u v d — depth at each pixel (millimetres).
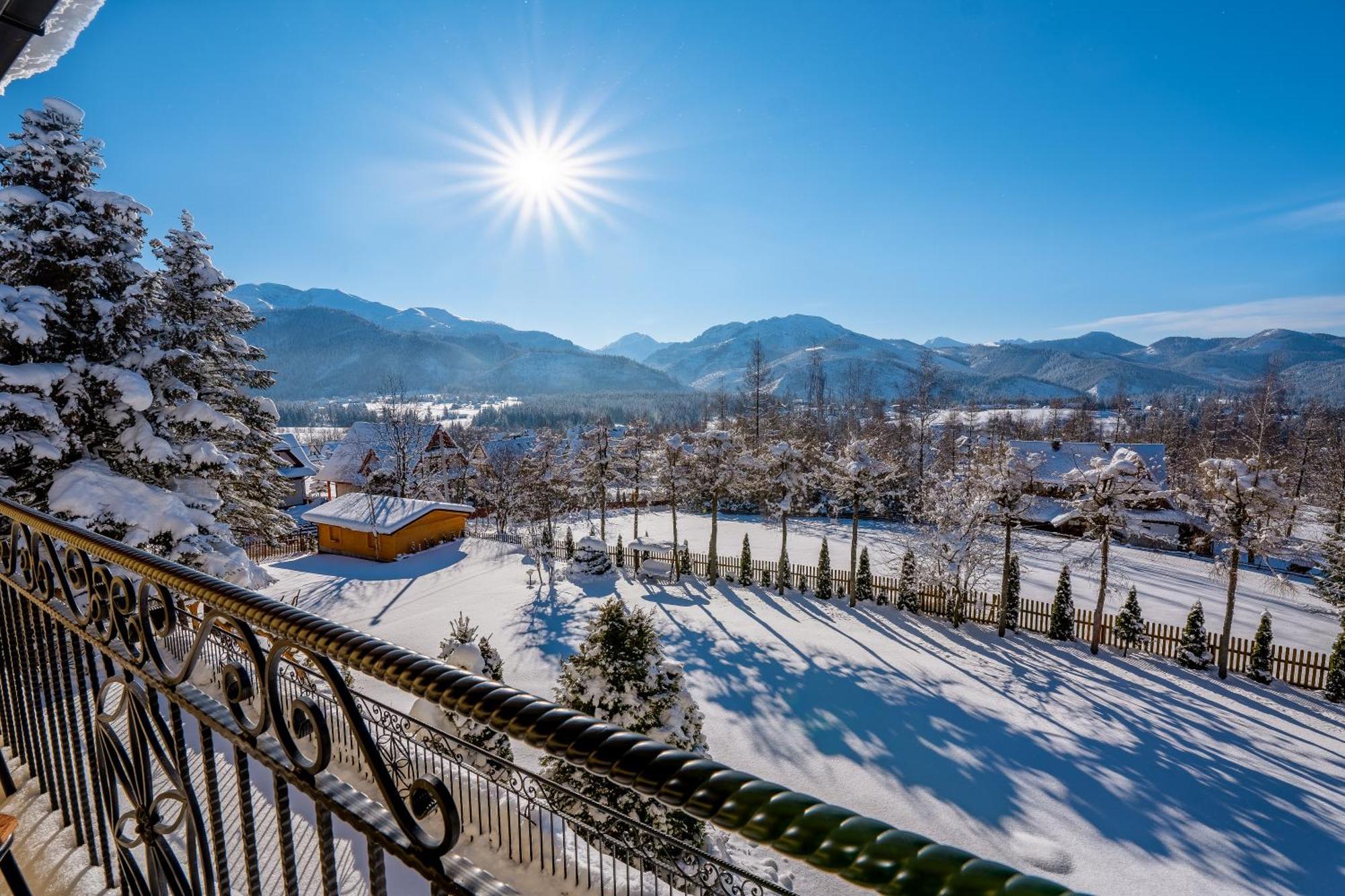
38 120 13766
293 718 1408
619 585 30578
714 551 31984
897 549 39125
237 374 21031
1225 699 18750
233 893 6332
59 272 13477
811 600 28938
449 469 58375
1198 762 15047
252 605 1393
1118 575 33781
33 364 12625
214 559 14531
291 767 1349
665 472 34344
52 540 2428
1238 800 13602
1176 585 32188
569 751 881
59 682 2682
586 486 49906
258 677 1403
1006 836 12430
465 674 1065
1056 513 43500
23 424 12773
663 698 9875
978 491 26078
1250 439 31828
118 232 14258
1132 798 13617
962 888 508
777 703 17719
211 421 14898
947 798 13531
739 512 54344
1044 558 37625
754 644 22594
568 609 25594
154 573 1746
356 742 1150
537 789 9336
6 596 3127
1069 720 17094
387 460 51250
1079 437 78250
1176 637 22625
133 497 12945
